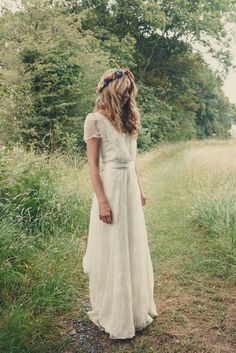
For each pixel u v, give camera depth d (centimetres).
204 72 3391
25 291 357
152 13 2778
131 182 303
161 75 3203
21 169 563
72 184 647
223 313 350
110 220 296
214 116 4125
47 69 1386
